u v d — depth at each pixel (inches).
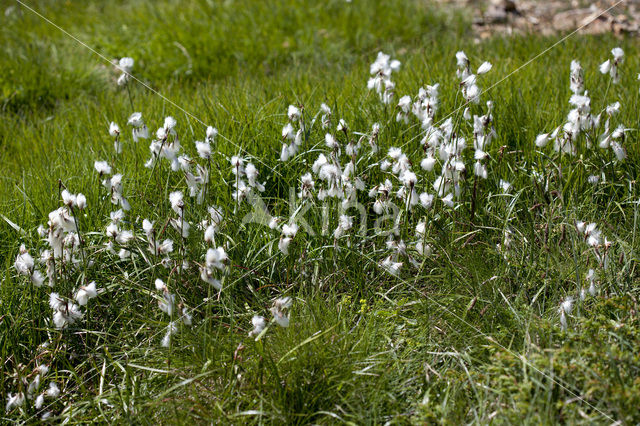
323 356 108.8
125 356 119.9
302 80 214.7
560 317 111.6
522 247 132.2
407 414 102.7
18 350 121.2
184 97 215.0
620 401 92.7
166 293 108.1
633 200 141.3
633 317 110.7
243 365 112.9
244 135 164.4
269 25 293.7
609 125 142.9
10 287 127.3
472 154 156.9
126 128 187.9
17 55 267.4
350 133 157.2
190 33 287.0
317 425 100.3
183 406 106.5
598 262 122.0
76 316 115.6
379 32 281.6
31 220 147.6
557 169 141.8
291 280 134.7
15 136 208.2
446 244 129.9
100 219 143.1
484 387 100.7
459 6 315.0
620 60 150.3
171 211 132.0
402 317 119.9
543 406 97.0
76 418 109.5
